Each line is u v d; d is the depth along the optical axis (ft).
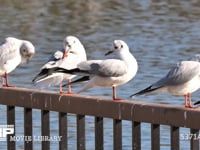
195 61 43.32
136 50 113.29
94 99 41.88
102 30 138.41
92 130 66.54
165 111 39.63
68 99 42.83
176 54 109.29
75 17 157.99
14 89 45.01
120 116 41.09
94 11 167.43
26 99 44.45
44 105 43.75
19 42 51.93
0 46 51.11
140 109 40.37
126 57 45.11
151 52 111.14
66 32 136.26
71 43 49.67
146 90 43.09
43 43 121.08
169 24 145.28
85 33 134.92
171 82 42.75
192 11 164.96
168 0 184.75
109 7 173.78
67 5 177.17
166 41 122.83
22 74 91.45
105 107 41.52
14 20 151.33
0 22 147.95
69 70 45.62
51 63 48.32
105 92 79.25
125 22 148.87
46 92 43.91
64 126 43.60
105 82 44.78
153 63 100.94
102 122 42.39
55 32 135.95
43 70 47.37
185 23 146.61
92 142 63.77
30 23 147.43
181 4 177.58
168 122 39.63
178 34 131.44
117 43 45.39
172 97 77.61
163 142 63.41
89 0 184.85
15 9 169.27
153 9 169.17
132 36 129.90
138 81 87.04
